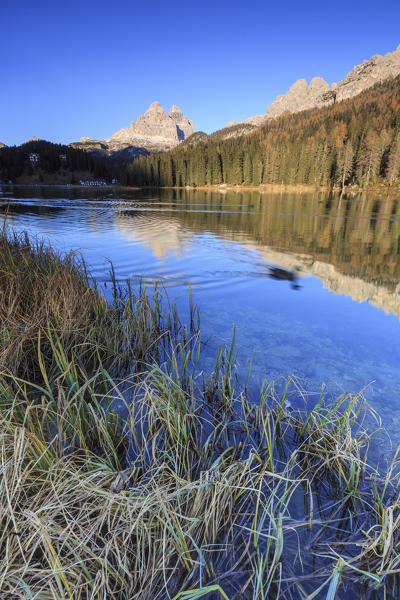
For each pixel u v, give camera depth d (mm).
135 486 1815
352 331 4117
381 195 45188
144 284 6145
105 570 1328
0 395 2219
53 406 2219
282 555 1517
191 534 1544
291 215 18438
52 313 3477
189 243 10219
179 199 33906
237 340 3854
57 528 1445
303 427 2227
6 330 3051
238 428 2424
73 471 1772
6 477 1536
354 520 1706
